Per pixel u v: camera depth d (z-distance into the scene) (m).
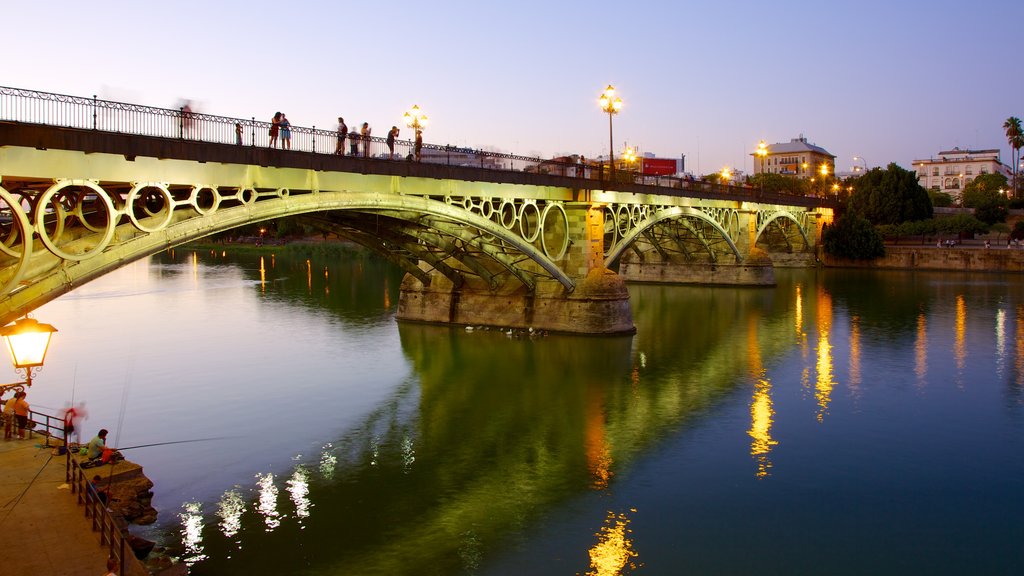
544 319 48.69
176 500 21.98
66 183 20.83
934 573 18.45
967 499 22.81
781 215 93.06
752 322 56.28
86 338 48.97
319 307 64.38
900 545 19.86
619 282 49.38
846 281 88.00
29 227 19.58
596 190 48.69
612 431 29.19
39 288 20.78
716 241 82.81
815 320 57.31
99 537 14.89
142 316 59.03
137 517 20.12
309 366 40.25
